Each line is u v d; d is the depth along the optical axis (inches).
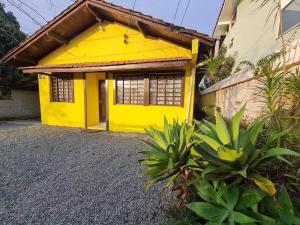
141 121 286.2
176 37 255.0
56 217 89.7
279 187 68.6
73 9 260.7
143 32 265.1
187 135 76.0
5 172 142.8
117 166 156.0
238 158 59.1
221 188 61.4
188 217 76.0
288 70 111.0
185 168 76.4
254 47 263.0
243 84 182.2
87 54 315.0
